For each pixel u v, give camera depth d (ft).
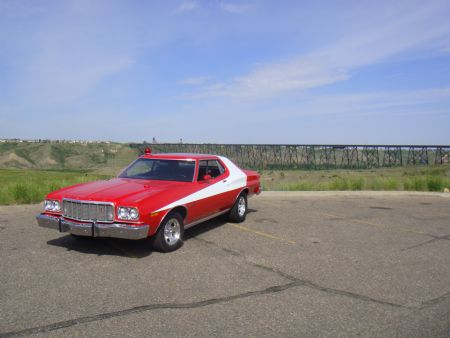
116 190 20.25
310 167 500.33
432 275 17.72
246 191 29.22
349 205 38.70
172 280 16.30
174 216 20.62
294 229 26.78
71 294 14.58
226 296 14.75
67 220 19.42
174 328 12.06
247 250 21.21
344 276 17.35
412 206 38.88
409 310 13.84
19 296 14.33
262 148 559.79
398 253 21.29
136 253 20.11
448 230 27.63
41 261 18.52
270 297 14.76
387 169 350.23
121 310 13.28
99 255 19.62
